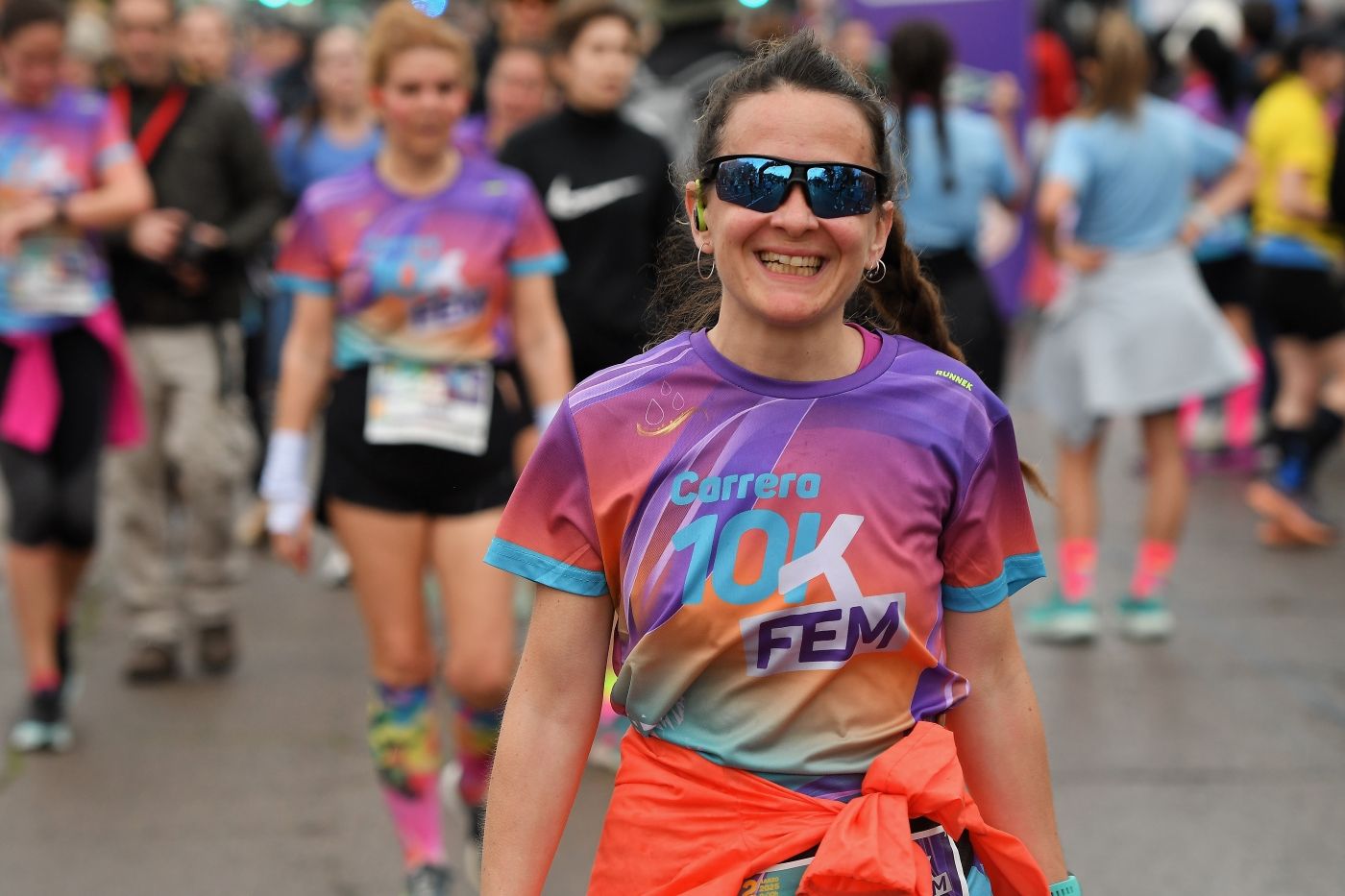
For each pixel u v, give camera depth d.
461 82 12.77
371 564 12.68
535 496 6.87
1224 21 32.16
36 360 16.45
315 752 16.42
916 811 6.57
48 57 16.41
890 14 27.58
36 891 13.20
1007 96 24.86
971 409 6.81
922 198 17.89
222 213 19.58
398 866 13.68
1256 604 21.12
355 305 12.86
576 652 6.94
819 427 6.64
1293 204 24.28
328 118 25.53
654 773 6.86
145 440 18.88
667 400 6.72
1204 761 15.68
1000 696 7.08
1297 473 23.97
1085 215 19.73
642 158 16.48
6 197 16.45
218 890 13.18
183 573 23.69
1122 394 19.30
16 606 16.58
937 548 6.88
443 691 18.33
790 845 6.54
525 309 13.25
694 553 6.59
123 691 18.48
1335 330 24.16
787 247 6.58
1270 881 13.05
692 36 18.33
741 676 6.62
